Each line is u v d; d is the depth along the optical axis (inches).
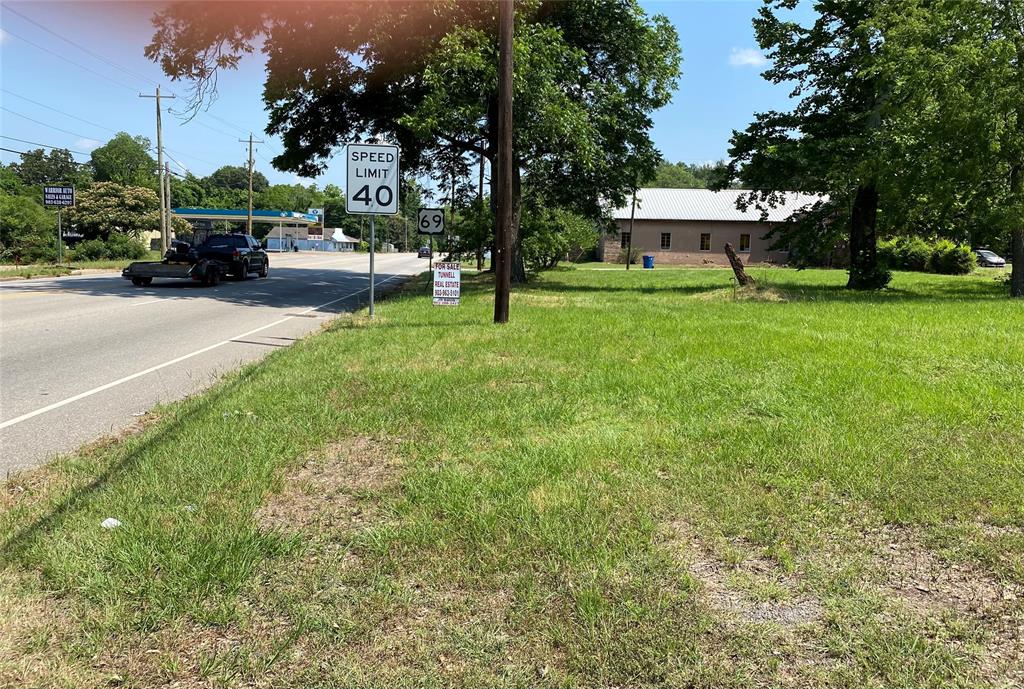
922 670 91.9
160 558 118.3
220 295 737.6
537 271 1259.8
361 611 104.9
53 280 917.2
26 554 120.8
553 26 780.6
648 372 271.3
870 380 249.8
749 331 398.3
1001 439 178.1
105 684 89.9
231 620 103.0
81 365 323.3
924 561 120.0
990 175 679.1
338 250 4763.8
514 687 89.0
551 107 661.3
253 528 130.8
